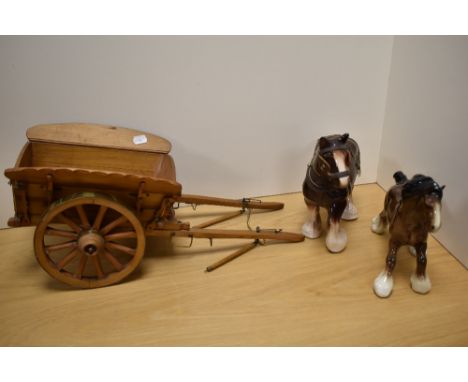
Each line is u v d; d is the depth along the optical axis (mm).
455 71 1662
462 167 1699
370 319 1564
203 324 1538
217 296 1645
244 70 1839
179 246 1870
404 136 2016
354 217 2037
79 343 1459
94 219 1619
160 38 1700
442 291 1675
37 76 1676
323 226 2002
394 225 1581
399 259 1809
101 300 1612
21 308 1572
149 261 1786
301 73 1911
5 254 1803
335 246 1822
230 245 1889
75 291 1645
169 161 1798
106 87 1752
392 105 2064
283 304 1619
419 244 1587
